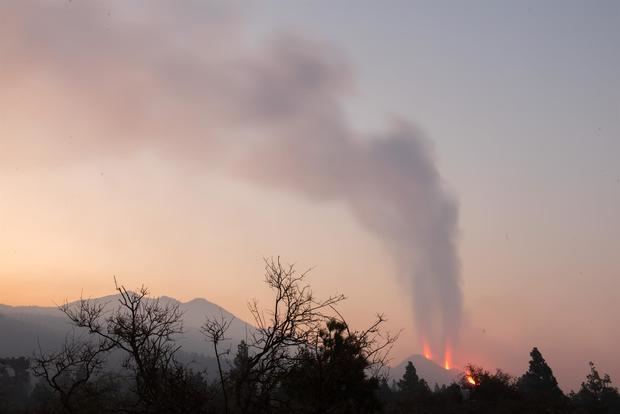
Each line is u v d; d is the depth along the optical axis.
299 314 13.13
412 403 47.25
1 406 33.31
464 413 46.16
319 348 12.70
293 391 12.85
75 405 15.32
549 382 83.50
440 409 46.97
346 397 13.26
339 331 12.84
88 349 14.76
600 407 69.19
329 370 12.52
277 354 12.80
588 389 85.75
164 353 13.11
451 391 53.97
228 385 12.92
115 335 13.35
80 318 13.84
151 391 12.60
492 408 48.00
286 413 12.38
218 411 12.73
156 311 13.88
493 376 54.62
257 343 12.72
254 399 13.19
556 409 48.72
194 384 12.95
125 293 13.81
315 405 12.26
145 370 12.87
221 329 12.68
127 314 13.66
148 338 13.33
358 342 12.85
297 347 12.86
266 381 12.55
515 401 49.88
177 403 12.20
